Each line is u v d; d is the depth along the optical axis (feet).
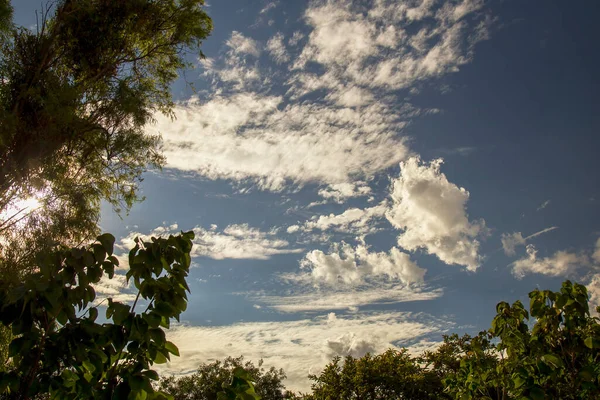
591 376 9.43
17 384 5.50
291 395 63.98
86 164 35.91
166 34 42.16
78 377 5.81
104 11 37.37
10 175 29.66
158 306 6.05
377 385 55.88
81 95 34.91
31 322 5.73
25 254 27.53
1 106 29.53
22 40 32.99
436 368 56.59
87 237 31.63
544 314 10.51
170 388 59.11
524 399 9.75
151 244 6.31
